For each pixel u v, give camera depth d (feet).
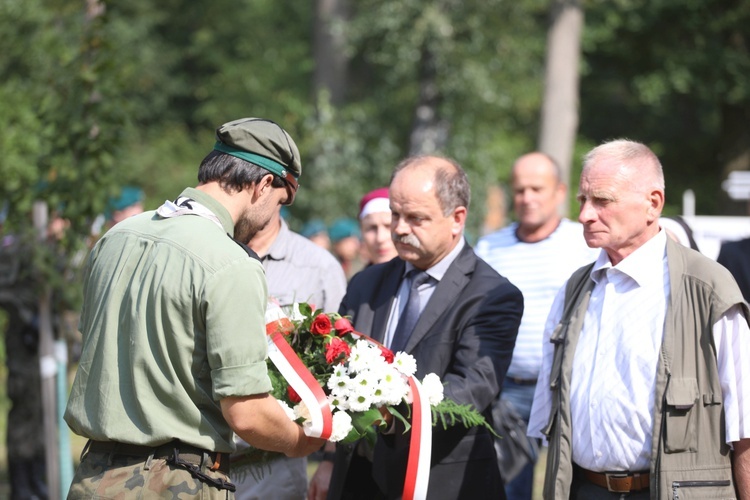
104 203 33.12
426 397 18.62
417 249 20.90
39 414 37.01
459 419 19.58
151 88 136.46
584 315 19.19
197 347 16.43
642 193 18.38
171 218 17.10
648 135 135.03
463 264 21.33
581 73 120.67
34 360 36.76
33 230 33.50
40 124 34.30
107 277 16.93
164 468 16.39
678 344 17.79
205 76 145.07
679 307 17.93
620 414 18.13
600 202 18.49
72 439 51.47
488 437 20.88
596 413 18.42
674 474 17.51
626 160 18.47
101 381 16.56
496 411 25.50
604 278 19.16
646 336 18.20
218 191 17.42
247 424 16.31
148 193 115.65
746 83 110.73
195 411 16.42
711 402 17.66
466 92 90.02
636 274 18.53
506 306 20.86
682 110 134.00
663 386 17.69
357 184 88.89
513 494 27.81
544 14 117.08
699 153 134.00
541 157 30.35
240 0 141.08
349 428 17.80
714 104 124.47
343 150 89.35
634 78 121.49
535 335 29.04
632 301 18.51
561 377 18.99
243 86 127.95
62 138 33.24
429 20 85.87
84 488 16.56
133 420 16.40
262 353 16.44
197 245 16.49
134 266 16.78
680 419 17.57
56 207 33.24
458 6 88.28
